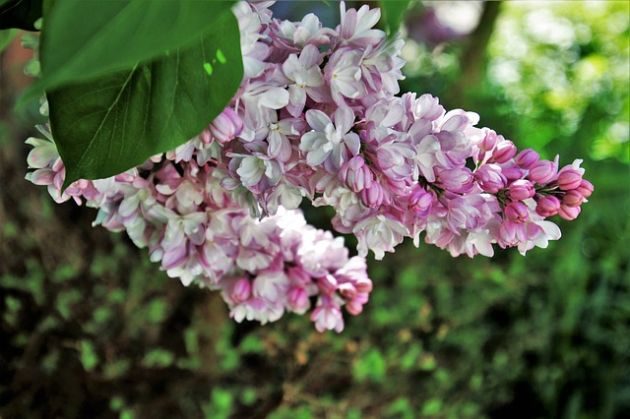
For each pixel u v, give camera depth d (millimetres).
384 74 432
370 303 1224
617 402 1397
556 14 2006
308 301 543
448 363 1232
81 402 960
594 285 1458
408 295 1226
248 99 410
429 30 2004
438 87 1773
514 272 1284
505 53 1998
